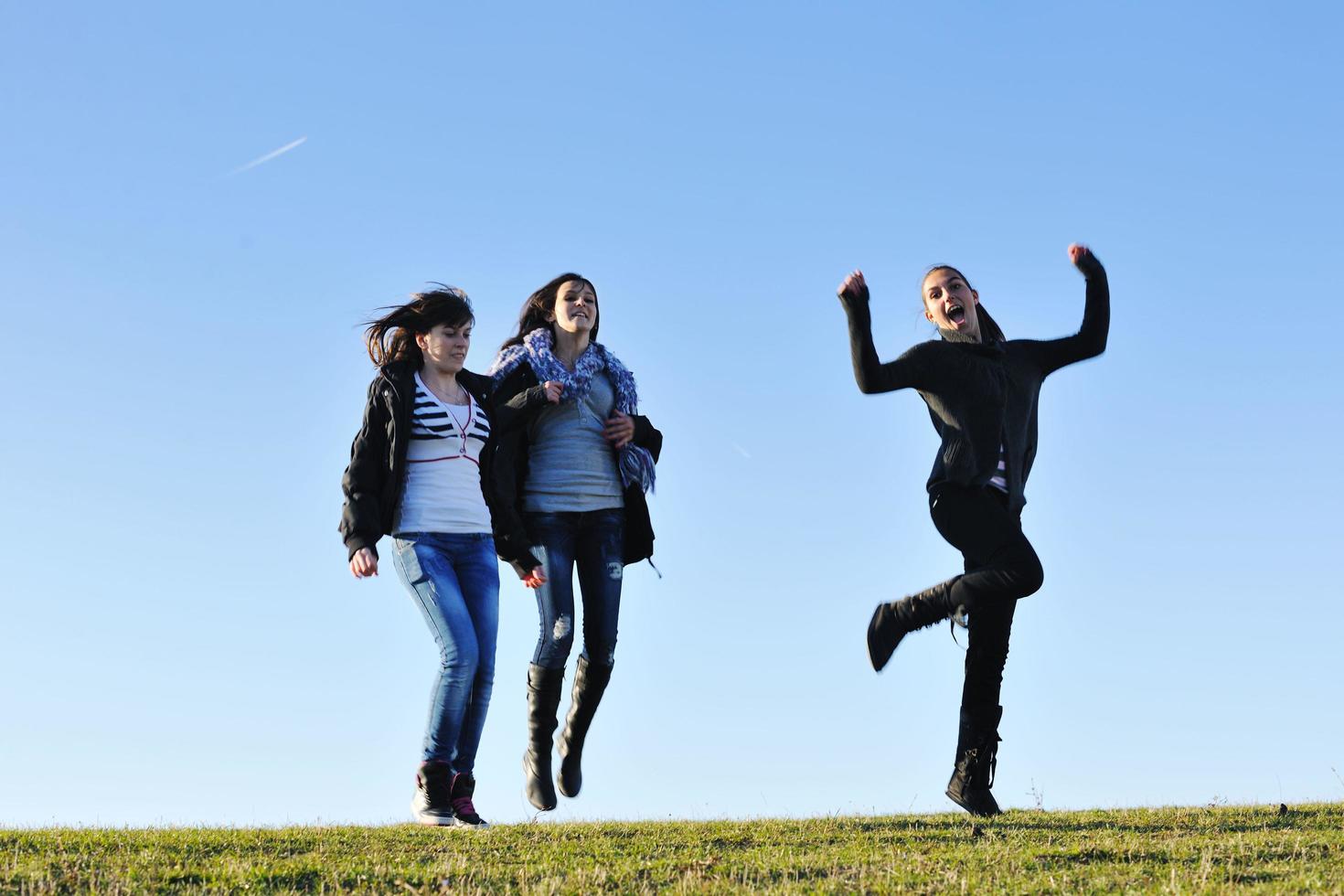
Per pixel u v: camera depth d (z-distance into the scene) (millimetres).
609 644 7391
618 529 7465
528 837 6648
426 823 6777
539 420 7453
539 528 7344
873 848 6309
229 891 5352
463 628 6676
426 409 6871
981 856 6012
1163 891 5145
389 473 6789
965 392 7129
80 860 5836
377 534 6707
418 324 6945
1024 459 7367
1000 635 7285
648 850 6316
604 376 7602
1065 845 6305
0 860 5809
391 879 5586
